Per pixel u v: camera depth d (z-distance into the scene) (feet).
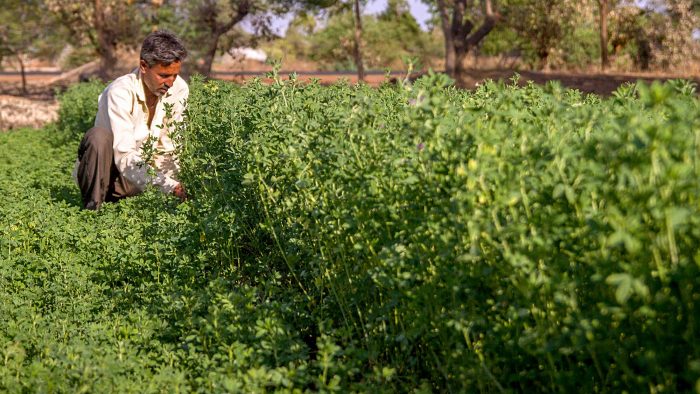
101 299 16.58
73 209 22.86
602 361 9.82
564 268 10.00
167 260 17.72
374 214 12.87
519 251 9.69
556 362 11.00
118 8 88.43
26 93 107.86
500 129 10.76
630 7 111.75
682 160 8.81
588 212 9.71
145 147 22.18
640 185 8.57
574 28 108.27
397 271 12.12
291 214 16.11
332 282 14.61
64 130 45.34
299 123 15.76
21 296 16.83
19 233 20.61
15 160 34.47
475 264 10.52
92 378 12.36
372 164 12.78
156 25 86.43
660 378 9.11
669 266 9.14
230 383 11.68
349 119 13.78
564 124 11.48
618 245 9.09
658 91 8.70
